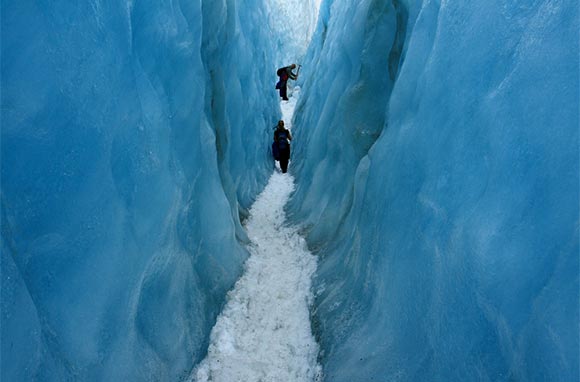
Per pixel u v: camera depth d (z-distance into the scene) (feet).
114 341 6.25
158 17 8.68
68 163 5.42
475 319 5.50
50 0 5.20
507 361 4.90
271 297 12.47
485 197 5.64
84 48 5.78
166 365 7.85
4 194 4.55
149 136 7.82
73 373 5.31
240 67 23.63
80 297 5.55
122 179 6.81
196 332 9.53
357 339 8.81
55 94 5.21
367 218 10.73
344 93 17.58
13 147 4.69
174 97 9.72
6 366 4.09
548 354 4.26
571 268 4.19
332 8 30.91
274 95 42.01
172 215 8.73
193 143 10.86
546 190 4.70
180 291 9.21
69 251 5.41
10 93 4.65
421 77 8.70
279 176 32.45
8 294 4.19
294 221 19.76
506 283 4.99
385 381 7.20
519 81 5.31
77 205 5.56
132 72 7.23
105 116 6.22
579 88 4.47
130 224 6.90
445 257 6.40
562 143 4.58
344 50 19.63
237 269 13.51
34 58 4.93
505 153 5.35
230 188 17.01
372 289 9.24
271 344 10.31
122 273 6.52
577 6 4.65
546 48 4.98
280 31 56.95
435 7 8.99
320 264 13.96
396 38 14.40
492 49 6.07
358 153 15.28
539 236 4.68
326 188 17.79
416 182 8.11
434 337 6.40
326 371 9.02
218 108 16.55
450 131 6.91
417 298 7.14
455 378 5.73
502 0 6.07
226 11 18.04
